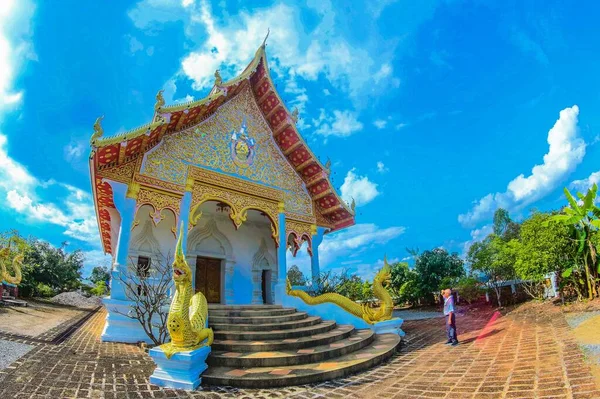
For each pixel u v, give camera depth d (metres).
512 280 20.12
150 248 12.70
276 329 9.50
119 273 9.90
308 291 15.23
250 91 15.50
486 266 19.95
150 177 11.43
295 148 15.88
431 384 5.70
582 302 12.17
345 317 11.65
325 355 7.72
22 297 26.03
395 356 8.57
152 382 6.05
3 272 19.31
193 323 6.91
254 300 15.68
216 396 5.59
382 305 11.81
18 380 5.27
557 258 12.89
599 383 4.55
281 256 14.20
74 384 5.44
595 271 12.22
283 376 6.29
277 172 15.59
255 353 7.68
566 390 4.52
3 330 9.59
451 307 9.66
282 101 15.34
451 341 9.48
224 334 8.66
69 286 38.47
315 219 16.47
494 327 11.54
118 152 10.45
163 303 9.29
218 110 14.09
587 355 5.95
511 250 17.06
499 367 6.21
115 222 14.89
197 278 14.59
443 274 28.98
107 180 10.61
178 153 12.41
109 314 9.60
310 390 5.92
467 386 5.34
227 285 15.15
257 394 5.74
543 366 5.80
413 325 16.00
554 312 11.94
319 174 16.14
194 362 6.11
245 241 16.28
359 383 6.23
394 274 31.98
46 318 15.22
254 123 15.34
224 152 13.77
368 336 9.82
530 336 8.72
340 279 16.19
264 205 14.46
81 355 7.49
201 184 12.69
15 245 25.38
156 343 8.45
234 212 13.34
